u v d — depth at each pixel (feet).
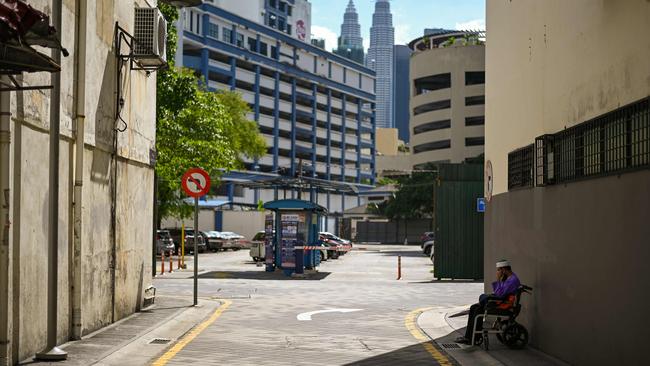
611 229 29.86
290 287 80.74
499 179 50.83
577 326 33.86
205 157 123.03
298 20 440.45
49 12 34.37
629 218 28.07
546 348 38.58
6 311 30.78
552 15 38.60
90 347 37.45
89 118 40.81
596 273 31.50
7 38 23.97
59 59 35.27
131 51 46.83
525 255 43.21
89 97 40.75
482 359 37.83
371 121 495.82
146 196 55.06
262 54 384.88
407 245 277.03
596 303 31.48
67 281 38.86
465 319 53.88
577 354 33.86
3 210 30.63
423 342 43.57
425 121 376.27
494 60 53.11
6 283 30.76
